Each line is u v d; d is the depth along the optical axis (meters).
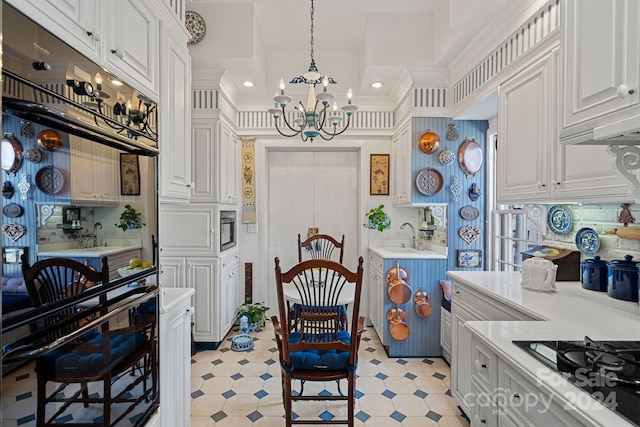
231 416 2.19
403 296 2.97
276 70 3.84
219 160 3.25
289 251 4.16
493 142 3.10
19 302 0.80
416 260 3.13
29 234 0.83
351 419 1.86
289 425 1.86
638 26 0.96
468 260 3.19
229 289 3.59
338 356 1.90
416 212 3.96
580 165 1.47
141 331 1.36
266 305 4.09
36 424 0.86
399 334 3.03
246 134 3.97
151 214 1.45
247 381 2.64
